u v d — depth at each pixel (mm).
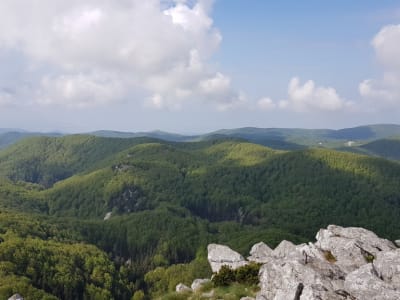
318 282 25062
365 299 22844
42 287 130500
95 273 150375
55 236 190875
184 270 157375
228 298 30781
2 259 135375
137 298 143250
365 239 35938
